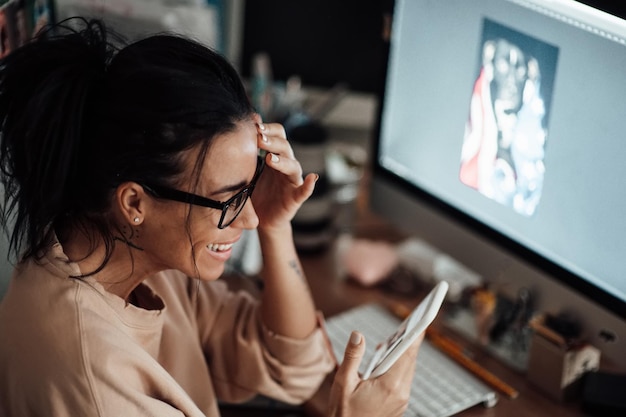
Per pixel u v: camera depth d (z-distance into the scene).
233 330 1.18
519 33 1.18
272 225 1.12
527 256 1.25
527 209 1.24
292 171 1.05
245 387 1.18
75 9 1.60
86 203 0.87
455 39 1.28
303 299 1.17
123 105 0.82
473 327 1.38
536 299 1.25
